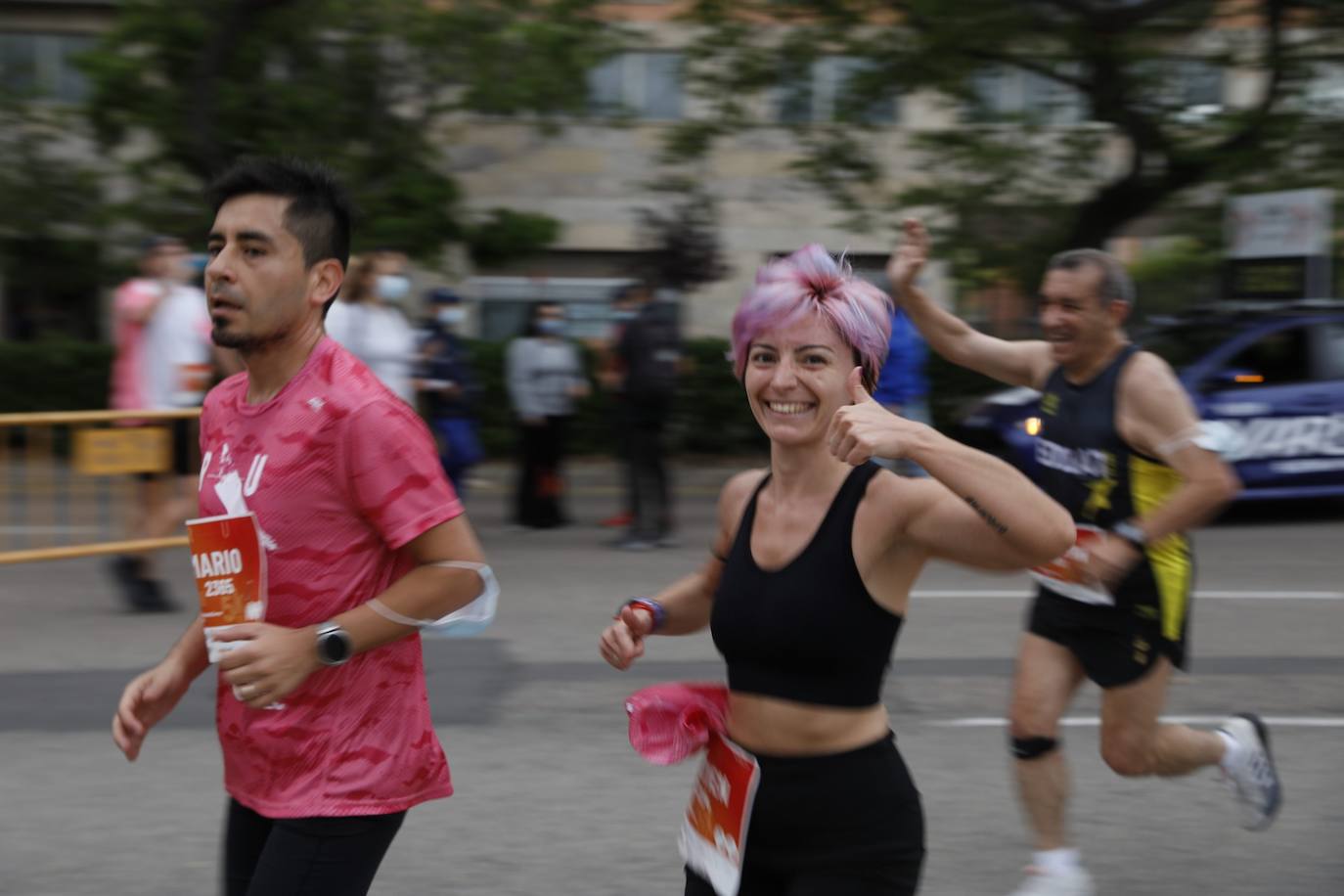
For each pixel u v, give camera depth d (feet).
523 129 65.05
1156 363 12.16
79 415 24.67
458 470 32.58
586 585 27.35
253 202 7.78
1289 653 22.18
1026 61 41.88
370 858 7.94
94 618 24.39
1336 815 14.98
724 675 20.30
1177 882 13.16
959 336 13.37
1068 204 45.01
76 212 54.39
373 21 47.21
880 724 7.93
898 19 40.86
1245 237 44.21
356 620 7.68
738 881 7.79
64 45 65.57
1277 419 34.76
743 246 70.18
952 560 7.55
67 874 13.28
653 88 69.10
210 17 45.21
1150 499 12.08
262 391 8.04
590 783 15.79
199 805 15.12
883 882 7.72
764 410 7.87
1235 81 55.72
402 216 49.75
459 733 17.56
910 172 49.08
